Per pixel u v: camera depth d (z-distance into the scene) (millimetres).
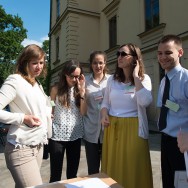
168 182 2334
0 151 6363
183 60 8648
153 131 8180
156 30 9969
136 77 2312
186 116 2135
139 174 2342
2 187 3795
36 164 2025
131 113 2443
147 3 10883
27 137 1974
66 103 2891
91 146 3016
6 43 25672
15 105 1990
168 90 2207
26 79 2066
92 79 3084
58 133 2867
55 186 1559
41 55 2068
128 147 2377
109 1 14375
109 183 1616
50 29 21172
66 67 2893
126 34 12352
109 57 13867
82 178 1695
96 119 2971
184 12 8609
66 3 16109
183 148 1658
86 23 15641
